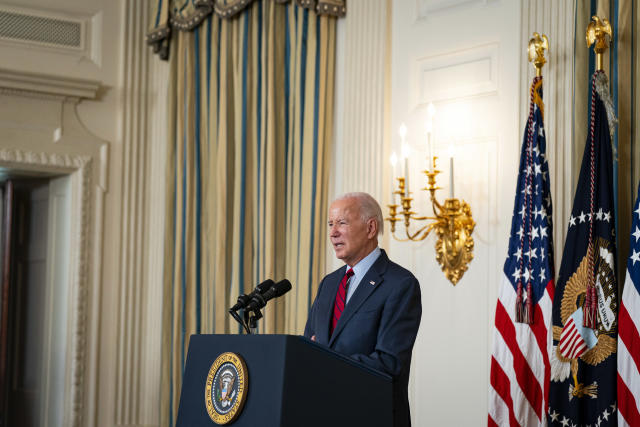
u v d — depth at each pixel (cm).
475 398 550
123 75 868
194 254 780
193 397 313
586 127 481
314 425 281
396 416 341
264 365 285
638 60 463
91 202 845
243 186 724
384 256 386
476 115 573
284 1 701
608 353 439
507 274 499
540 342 479
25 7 830
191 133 796
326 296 392
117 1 877
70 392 820
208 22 788
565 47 523
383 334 353
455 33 594
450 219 566
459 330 563
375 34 643
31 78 807
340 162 663
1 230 886
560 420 453
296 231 672
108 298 848
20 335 882
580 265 455
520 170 502
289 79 701
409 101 616
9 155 804
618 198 463
